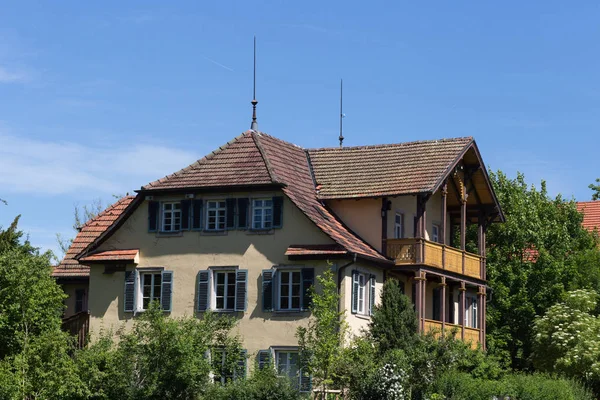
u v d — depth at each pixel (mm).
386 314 46594
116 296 51719
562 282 61406
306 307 47594
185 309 50188
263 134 53781
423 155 53406
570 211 65875
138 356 43344
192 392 42875
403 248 50688
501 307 61219
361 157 54781
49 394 41031
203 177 50812
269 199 49438
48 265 45531
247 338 48531
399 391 42531
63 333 43312
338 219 52000
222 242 49938
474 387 43750
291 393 41594
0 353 43094
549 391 44750
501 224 62969
